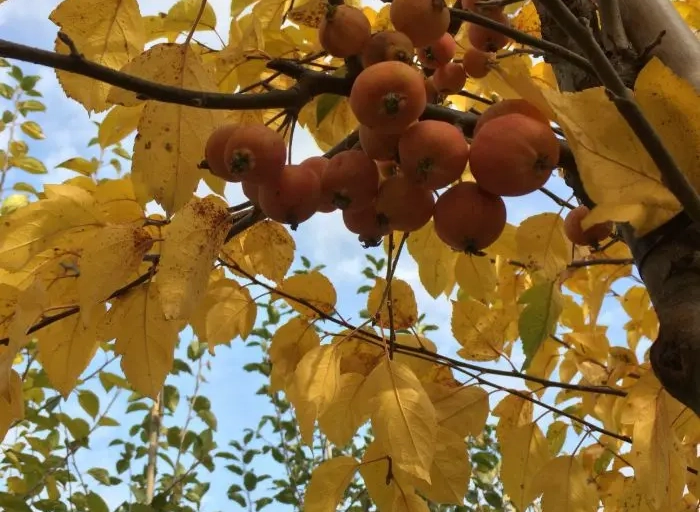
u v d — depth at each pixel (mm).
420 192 433
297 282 577
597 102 349
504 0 465
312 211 443
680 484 509
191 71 442
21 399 484
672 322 370
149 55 438
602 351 670
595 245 515
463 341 613
